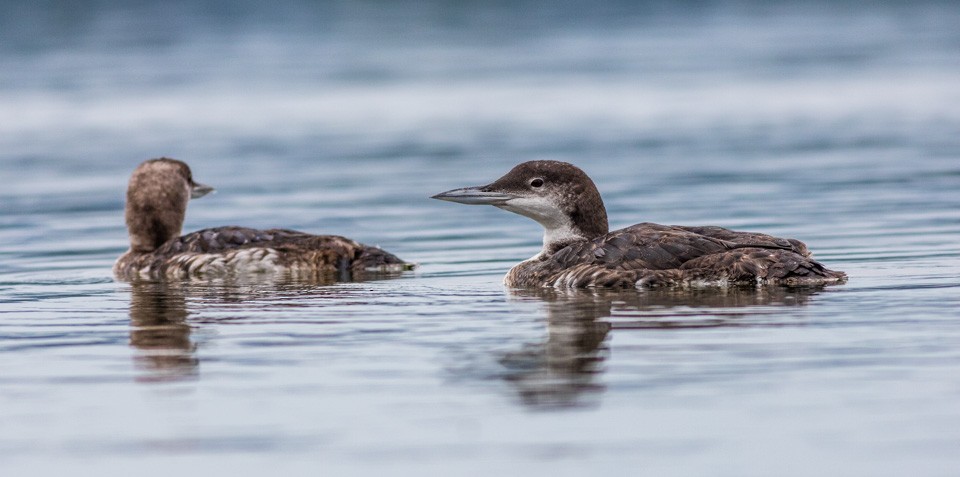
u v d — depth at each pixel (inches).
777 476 283.1
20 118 1264.8
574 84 1440.7
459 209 812.6
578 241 529.7
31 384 365.4
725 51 1685.5
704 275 475.2
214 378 366.9
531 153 1035.3
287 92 1422.2
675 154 1008.9
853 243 620.7
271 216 799.1
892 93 1326.3
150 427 323.6
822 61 1574.8
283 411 333.1
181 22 2030.0
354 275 575.8
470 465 293.0
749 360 366.3
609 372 359.6
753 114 1222.3
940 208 732.7
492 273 574.2
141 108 1315.2
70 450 309.6
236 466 296.7
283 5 2257.6
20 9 2101.4
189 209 836.0
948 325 402.9
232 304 493.0
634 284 482.3
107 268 636.7
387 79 1504.7
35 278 599.8
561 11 2191.2
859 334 393.4
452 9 2224.4
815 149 1012.5
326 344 406.0
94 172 984.3
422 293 508.4
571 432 311.7
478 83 1464.1
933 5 2203.5
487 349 392.5
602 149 1045.8
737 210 756.0
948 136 1055.6
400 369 370.9
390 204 833.5
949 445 296.5
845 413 319.0
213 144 1117.7
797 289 470.9
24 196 888.3
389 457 299.3
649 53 1681.8
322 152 1071.0
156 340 420.8
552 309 454.0
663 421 317.1
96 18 2033.7
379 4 2283.5
